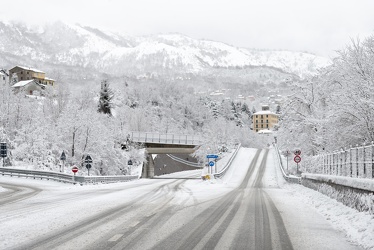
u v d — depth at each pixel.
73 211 15.84
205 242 9.51
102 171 71.19
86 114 68.00
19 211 16.20
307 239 10.08
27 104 76.62
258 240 9.84
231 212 15.60
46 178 45.84
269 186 44.19
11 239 9.84
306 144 53.34
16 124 73.81
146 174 86.25
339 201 17.23
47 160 62.16
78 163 66.38
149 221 12.91
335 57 39.53
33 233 10.68
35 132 64.25
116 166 73.06
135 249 8.66
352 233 10.72
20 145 64.62
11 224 12.39
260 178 59.31
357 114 33.19
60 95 83.94
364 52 36.94
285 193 29.39
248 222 12.88
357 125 33.94
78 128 67.12
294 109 55.19
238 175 64.44
